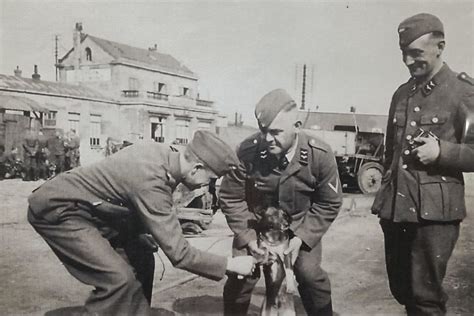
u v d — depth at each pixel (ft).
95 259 7.40
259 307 9.28
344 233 11.75
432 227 8.32
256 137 8.82
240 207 8.95
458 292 9.71
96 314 7.48
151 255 8.21
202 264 7.25
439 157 8.10
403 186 8.50
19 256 10.94
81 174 7.45
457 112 8.21
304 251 8.63
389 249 8.95
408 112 8.60
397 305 9.49
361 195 13.71
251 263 7.47
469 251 10.74
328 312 8.82
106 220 7.61
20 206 12.76
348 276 10.23
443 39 8.38
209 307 9.09
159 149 7.35
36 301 9.27
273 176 8.67
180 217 11.41
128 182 7.09
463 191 8.45
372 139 11.98
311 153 8.45
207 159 7.30
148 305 8.09
